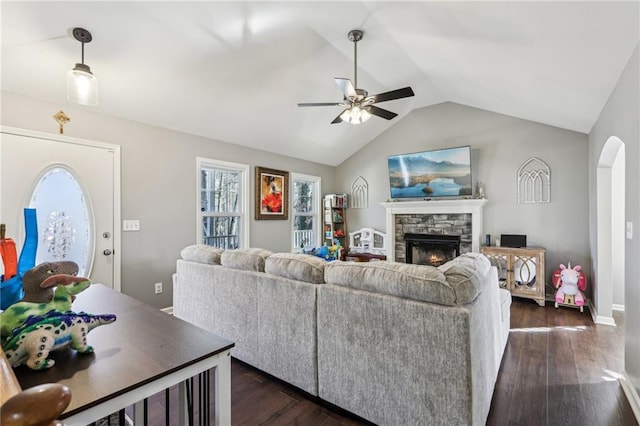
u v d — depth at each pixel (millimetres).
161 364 998
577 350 2703
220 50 2945
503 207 4703
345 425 1755
